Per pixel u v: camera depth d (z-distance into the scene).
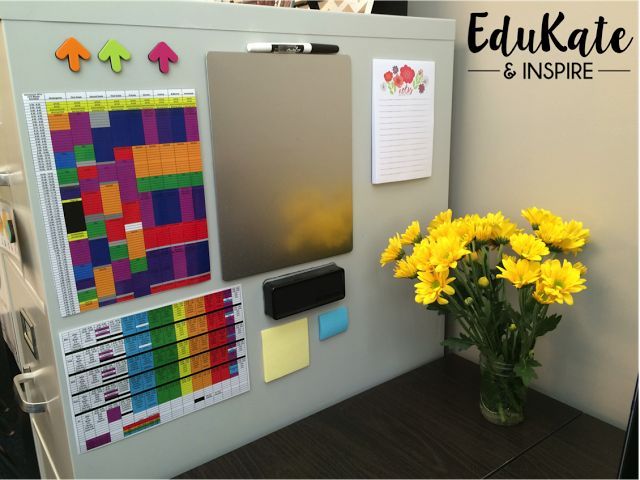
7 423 1.30
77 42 0.57
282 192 0.76
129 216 0.64
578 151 0.82
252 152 0.72
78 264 0.62
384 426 0.86
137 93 0.62
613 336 0.83
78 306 0.63
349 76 0.79
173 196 0.67
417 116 0.89
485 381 0.85
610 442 0.81
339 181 0.82
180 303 0.71
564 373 0.91
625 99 0.75
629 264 0.79
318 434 0.84
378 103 0.83
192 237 0.70
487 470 0.75
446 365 1.04
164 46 0.63
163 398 0.72
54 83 0.57
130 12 0.60
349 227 0.86
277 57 0.71
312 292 0.81
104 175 0.62
